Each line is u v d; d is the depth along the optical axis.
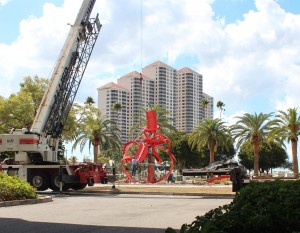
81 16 30.19
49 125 29.38
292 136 57.59
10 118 46.50
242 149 104.00
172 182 46.59
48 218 12.77
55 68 29.39
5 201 17.25
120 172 71.00
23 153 27.86
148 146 41.97
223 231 5.63
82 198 22.08
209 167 48.25
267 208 6.34
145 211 14.81
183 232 5.40
